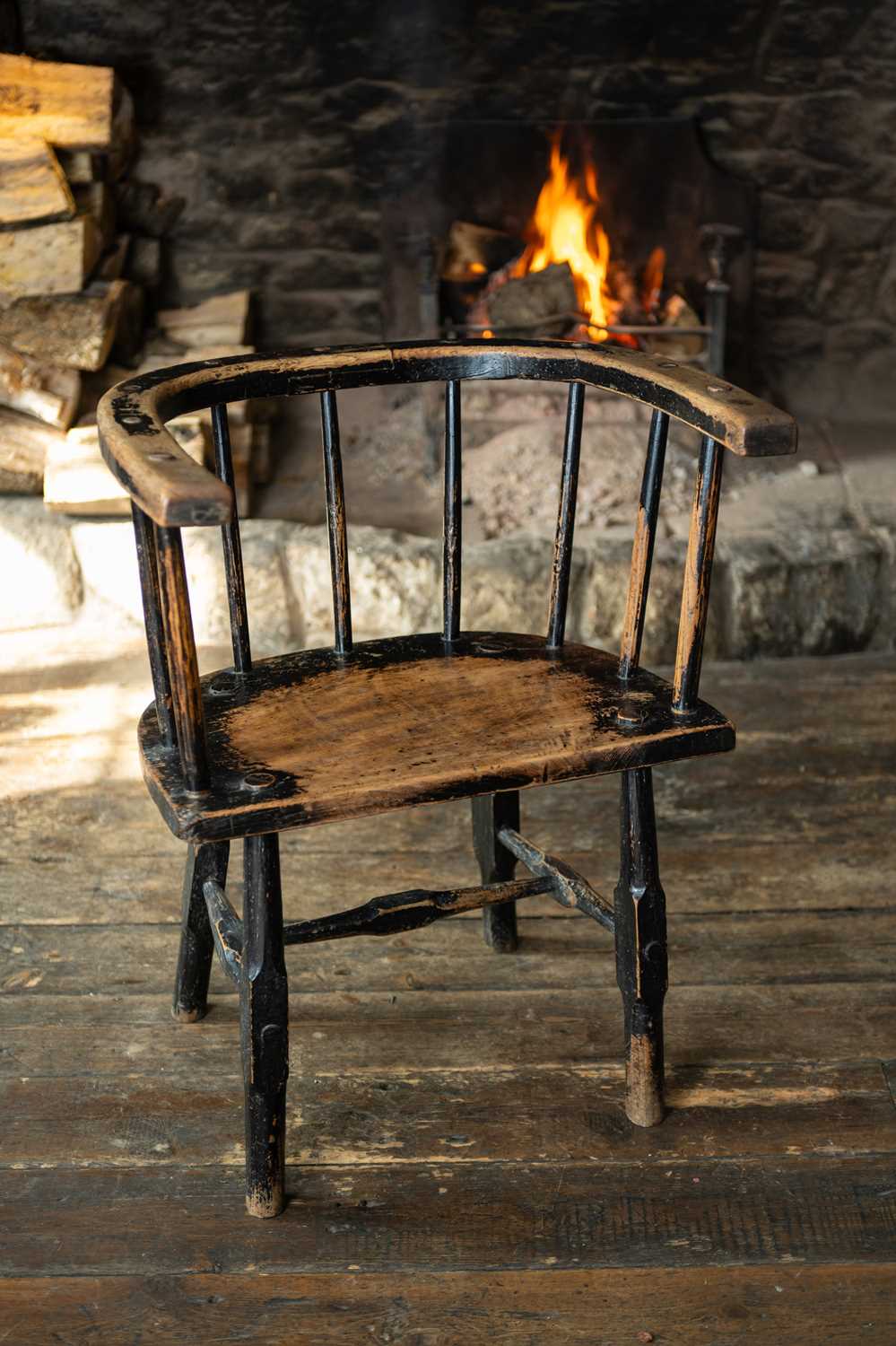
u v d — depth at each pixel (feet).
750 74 11.08
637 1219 5.09
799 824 7.63
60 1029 6.05
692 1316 4.70
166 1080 5.77
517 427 10.92
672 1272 4.87
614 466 10.53
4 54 10.30
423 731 4.94
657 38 10.94
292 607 9.47
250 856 4.72
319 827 7.61
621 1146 5.42
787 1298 4.77
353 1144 5.44
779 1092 5.70
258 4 10.61
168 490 3.92
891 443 11.35
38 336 9.84
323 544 9.48
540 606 9.41
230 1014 6.18
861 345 11.87
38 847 7.41
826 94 11.09
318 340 11.85
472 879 7.13
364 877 7.15
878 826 7.60
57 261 9.93
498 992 6.30
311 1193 5.22
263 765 4.71
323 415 5.47
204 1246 4.97
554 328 10.84
